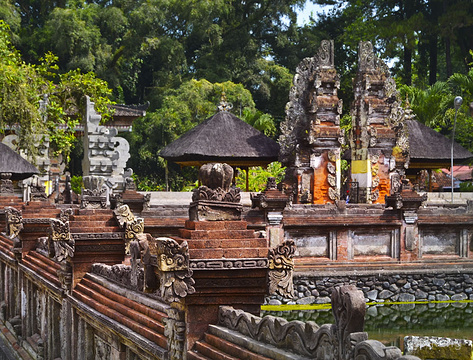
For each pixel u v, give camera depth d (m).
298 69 24.05
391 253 19.09
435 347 5.57
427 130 29.05
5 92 26.80
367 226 18.89
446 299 19.16
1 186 18.72
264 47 57.34
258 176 32.06
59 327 10.16
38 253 11.95
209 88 48.00
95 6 52.91
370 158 24.23
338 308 3.77
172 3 52.75
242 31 53.84
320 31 56.38
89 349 8.45
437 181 40.84
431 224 19.25
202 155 24.19
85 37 48.66
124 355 7.06
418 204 19.11
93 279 8.57
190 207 5.63
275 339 4.50
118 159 20.97
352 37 48.38
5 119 27.48
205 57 53.69
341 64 54.78
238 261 5.18
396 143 24.61
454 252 19.58
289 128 23.95
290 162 23.86
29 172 23.44
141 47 51.56
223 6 52.34
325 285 18.42
